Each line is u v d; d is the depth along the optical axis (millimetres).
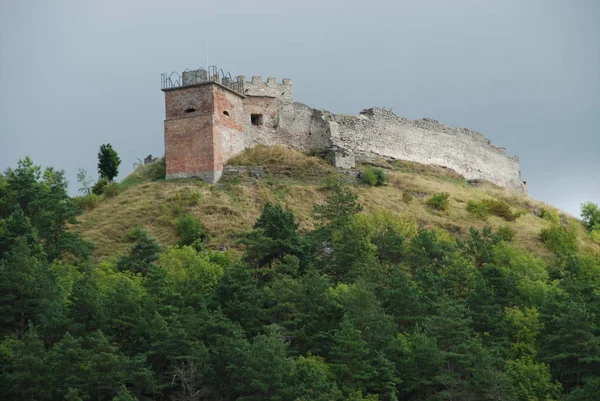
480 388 67438
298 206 101812
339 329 72188
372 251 86000
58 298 73812
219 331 70125
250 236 83750
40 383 65062
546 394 69938
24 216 85625
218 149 106062
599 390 67625
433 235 89625
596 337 71500
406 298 76188
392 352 70750
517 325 77375
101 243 94625
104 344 66062
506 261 91688
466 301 77938
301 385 64500
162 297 74062
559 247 102750
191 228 94312
